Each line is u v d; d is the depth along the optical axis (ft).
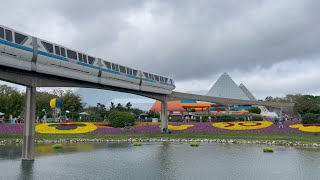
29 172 124.06
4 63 126.00
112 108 440.04
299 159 154.10
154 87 257.96
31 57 137.39
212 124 298.15
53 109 374.43
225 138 240.73
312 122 274.98
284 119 335.26
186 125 300.61
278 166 136.36
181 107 412.16
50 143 229.86
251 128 276.41
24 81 144.66
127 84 223.92
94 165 139.13
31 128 151.23
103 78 195.21
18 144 220.43
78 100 447.42
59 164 141.59
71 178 113.91
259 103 399.44
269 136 242.58
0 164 140.97
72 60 162.91
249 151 183.73
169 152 180.24
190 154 172.35
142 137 251.80
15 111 365.40
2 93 422.41
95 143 230.27
